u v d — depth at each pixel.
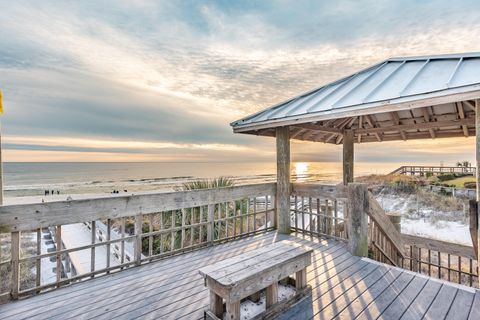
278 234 4.49
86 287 2.54
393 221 4.42
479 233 2.45
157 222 6.35
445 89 2.39
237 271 1.90
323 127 4.96
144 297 2.36
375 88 3.35
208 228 3.88
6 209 2.25
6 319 1.98
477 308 2.10
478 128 2.41
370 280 2.67
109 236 2.93
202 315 2.07
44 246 6.41
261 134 5.01
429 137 5.12
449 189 13.20
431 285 2.52
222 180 6.57
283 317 2.02
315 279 2.71
